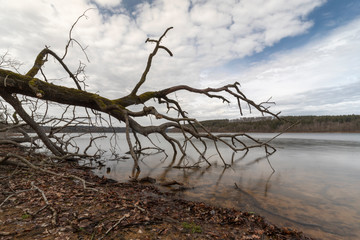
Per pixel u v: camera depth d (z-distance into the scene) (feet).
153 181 22.24
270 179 24.39
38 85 23.09
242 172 28.71
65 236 8.72
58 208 11.68
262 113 43.11
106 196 14.64
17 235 8.63
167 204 14.74
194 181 23.06
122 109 25.99
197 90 39.52
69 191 15.46
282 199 17.03
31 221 9.98
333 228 11.98
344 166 33.81
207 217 12.78
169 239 9.28
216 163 37.42
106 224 10.10
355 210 14.80
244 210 14.40
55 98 25.53
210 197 17.26
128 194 16.61
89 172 26.81
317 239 10.71
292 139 116.98
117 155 45.50
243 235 10.53
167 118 26.50
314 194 18.54
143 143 94.22
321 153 52.19
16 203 12.28
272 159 42.22
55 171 24.09
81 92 27.73
